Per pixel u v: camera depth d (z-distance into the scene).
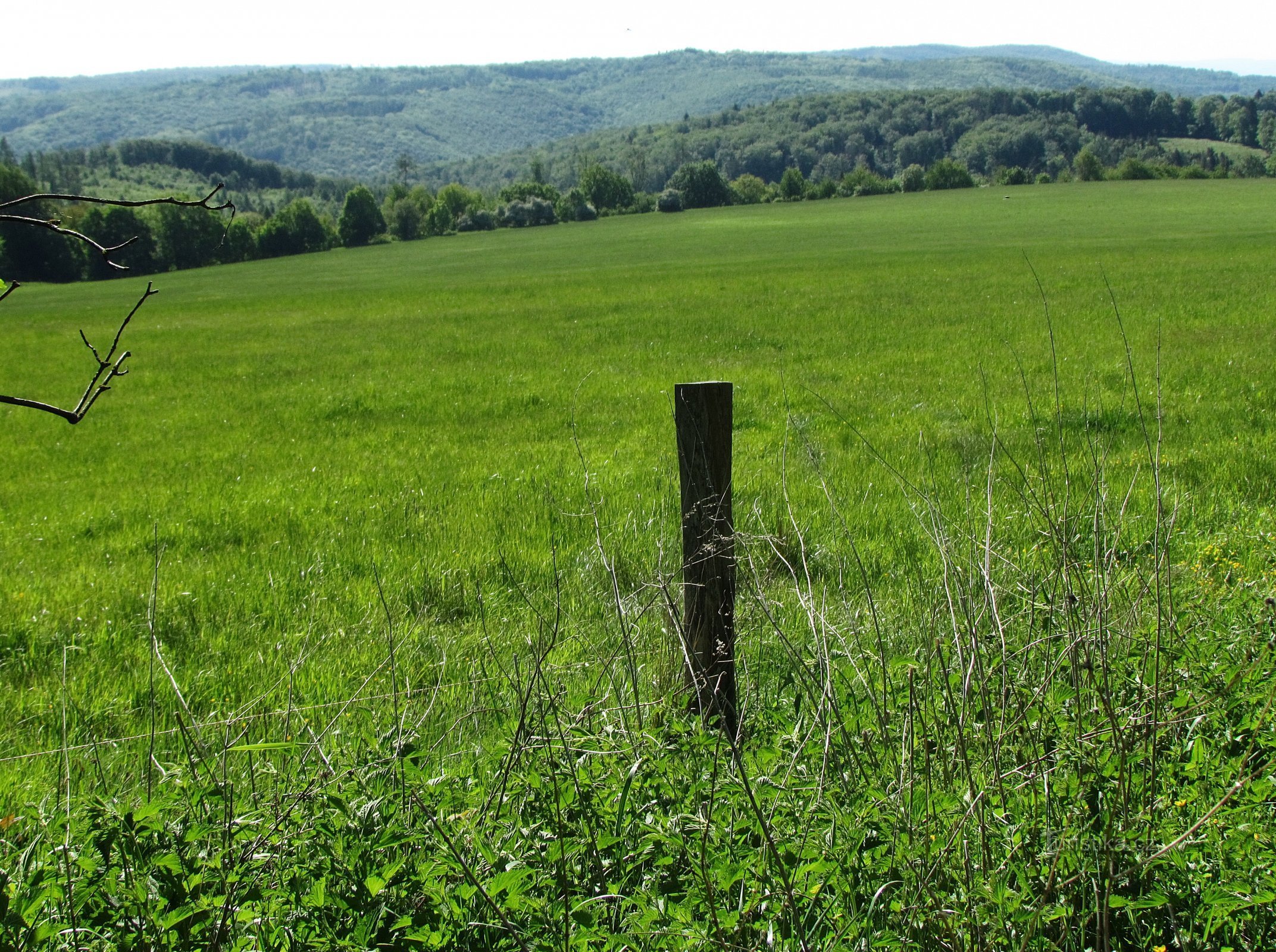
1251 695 3.65
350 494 12.02
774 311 33.34
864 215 121.44
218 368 28.56
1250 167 164.62
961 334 24.44
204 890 2.96
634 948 2.64
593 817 3.20
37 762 4.95
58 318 52.34
